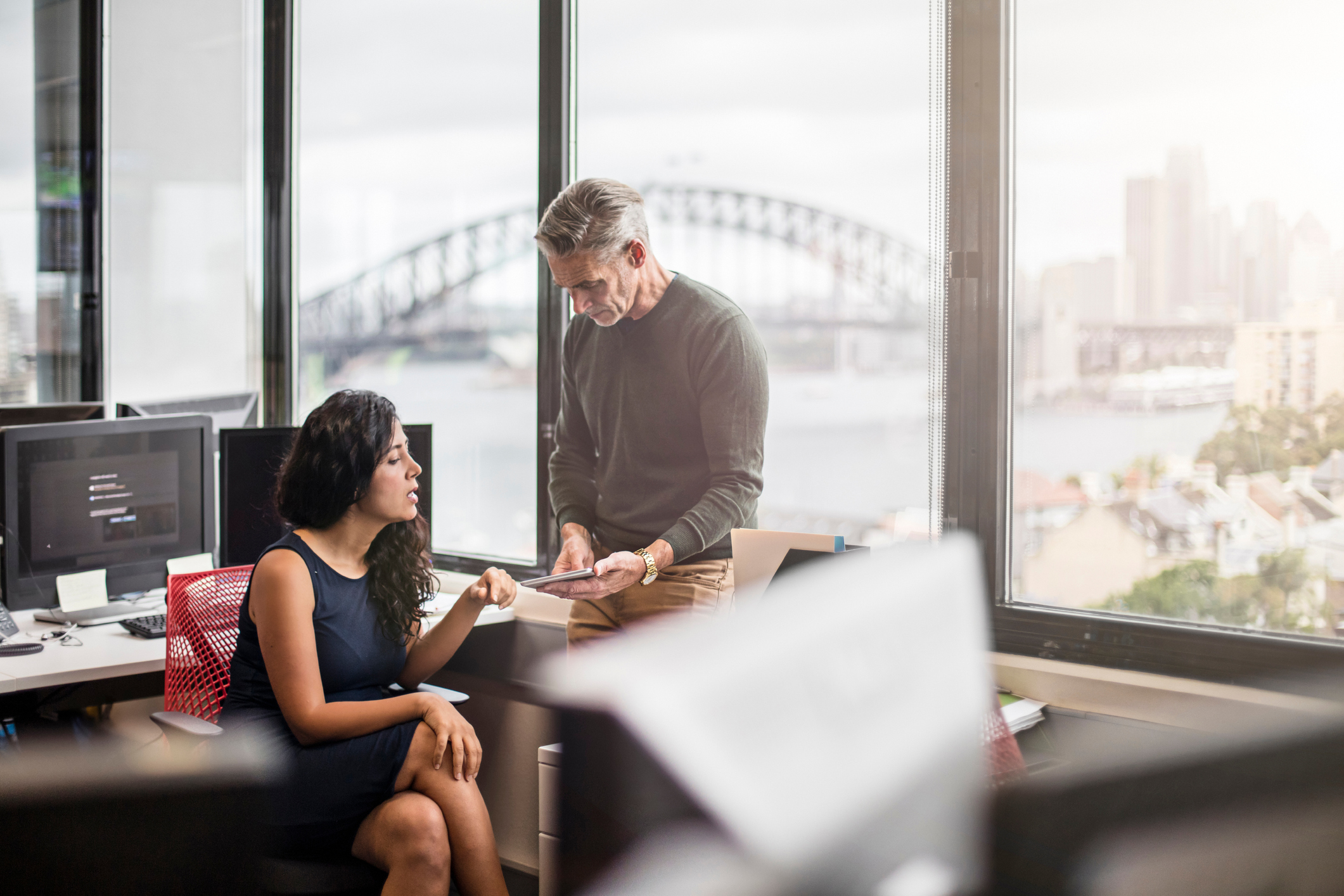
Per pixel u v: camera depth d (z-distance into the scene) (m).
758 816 0.35
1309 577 1.77
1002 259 2.07
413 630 2.06
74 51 4.14
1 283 4.11
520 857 2.66
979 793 0.39
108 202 4.17
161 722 1.83
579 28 2.89
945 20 2.11
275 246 3.71
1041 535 2.06
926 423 2.17
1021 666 1.96
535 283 2.95
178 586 2.08
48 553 2.45
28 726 2.60
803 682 0.37
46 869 0.59
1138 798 0.45
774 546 1.65
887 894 0.36
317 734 1.78
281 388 3.72
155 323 4.10
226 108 3.91
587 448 2.38
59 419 2.88
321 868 1.73
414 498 2.00
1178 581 1.91
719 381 2.04
